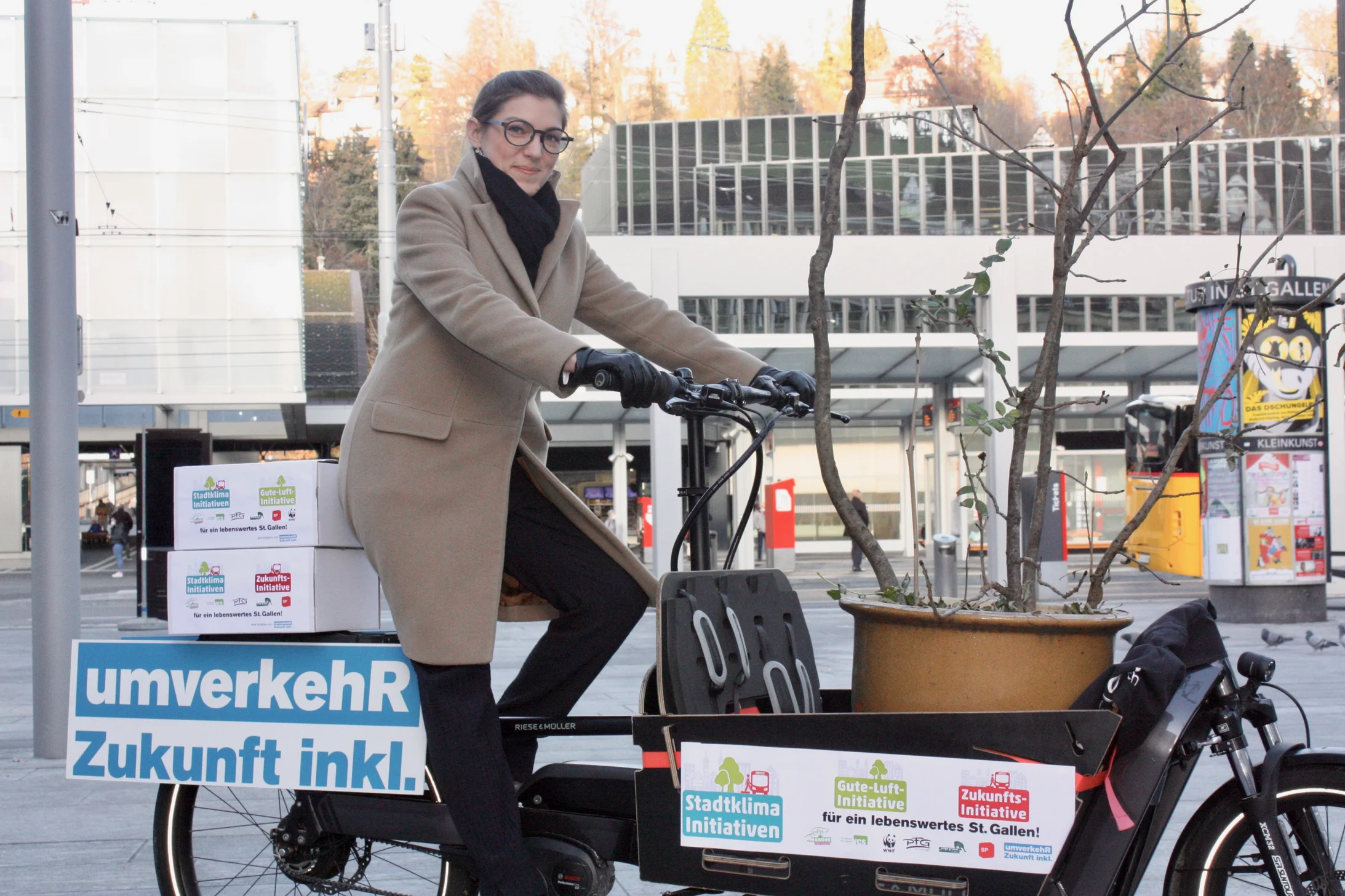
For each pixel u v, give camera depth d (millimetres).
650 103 53031
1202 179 23469
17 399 25453
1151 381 23891
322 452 30891
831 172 2604
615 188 23938
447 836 2572
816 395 2617
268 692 2607
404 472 2439
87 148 24625
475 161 2537
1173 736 2064
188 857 2869
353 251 54375
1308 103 23875
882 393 23547
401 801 2621
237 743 2623
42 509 5633
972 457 17250
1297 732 5504
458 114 54156
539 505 2605
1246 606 11609
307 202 54344
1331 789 2180
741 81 53469
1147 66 2740
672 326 2777
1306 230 23547
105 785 4969
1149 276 18938
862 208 23422
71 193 5824
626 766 2555
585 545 2590
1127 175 23172
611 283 2834
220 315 24953
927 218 23391
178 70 24875
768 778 2189
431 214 2473
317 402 30516
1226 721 2203
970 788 2072
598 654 2586
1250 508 11570
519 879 2432
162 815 2877
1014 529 2508
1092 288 18906
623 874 3594
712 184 23953
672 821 2254
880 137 23812
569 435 26328
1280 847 2162
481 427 2486
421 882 2934
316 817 2701
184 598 2654
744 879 2203
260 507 2596
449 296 2344
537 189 2580
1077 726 2016
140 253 24812
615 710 6070
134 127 24750
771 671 2494
